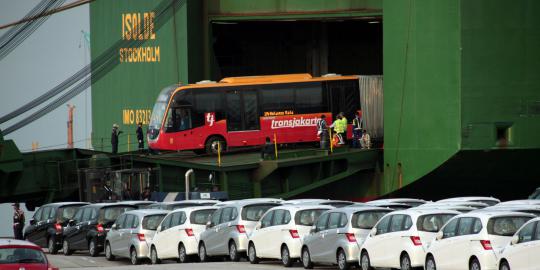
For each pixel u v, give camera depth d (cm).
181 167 15712
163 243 11319
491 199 10562
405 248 8544
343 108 16862
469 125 15075
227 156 16688
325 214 9581
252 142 16475
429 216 8550
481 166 15550
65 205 13612
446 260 8088
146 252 11512
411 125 15788
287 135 16588
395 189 16175
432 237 8481
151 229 11594
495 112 15088
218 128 16400
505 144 15075
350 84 16938
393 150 16162
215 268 9656
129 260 12162
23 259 7331
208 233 10994
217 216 11006
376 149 16550
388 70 16150
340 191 16712
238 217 10712
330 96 16800
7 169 15988
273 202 10894
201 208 11281
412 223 8544
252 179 15700
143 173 15638
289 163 15638
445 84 15288
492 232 7675
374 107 17088
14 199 16700
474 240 7762
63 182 16638
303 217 9925
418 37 15588
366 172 16662
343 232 9231
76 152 16850
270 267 9875
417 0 15575
